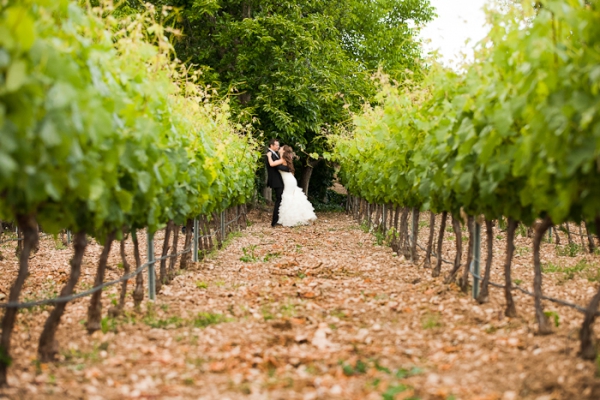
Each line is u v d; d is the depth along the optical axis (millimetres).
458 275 7391
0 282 7500
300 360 4180
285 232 14391
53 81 3084
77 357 4316
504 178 4676
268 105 16797
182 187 6465
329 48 19500
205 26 18406
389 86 7223
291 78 17203
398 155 7680
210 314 5625
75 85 3199
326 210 24469
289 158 15859
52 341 4230
